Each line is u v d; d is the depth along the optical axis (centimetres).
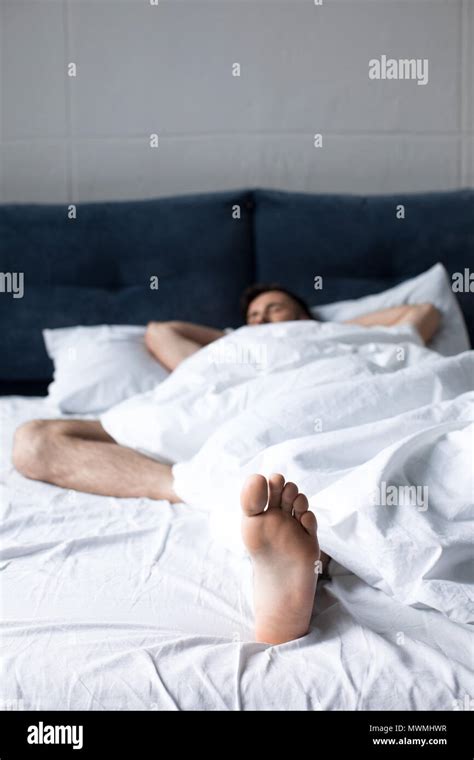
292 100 274
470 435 116
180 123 275
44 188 276
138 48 271
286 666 92
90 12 269
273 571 97
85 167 276
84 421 170
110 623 101
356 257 249
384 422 125
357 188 277
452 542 102
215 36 271
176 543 123
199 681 90
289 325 196
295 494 100
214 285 248
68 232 246
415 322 212
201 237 249
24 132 274
